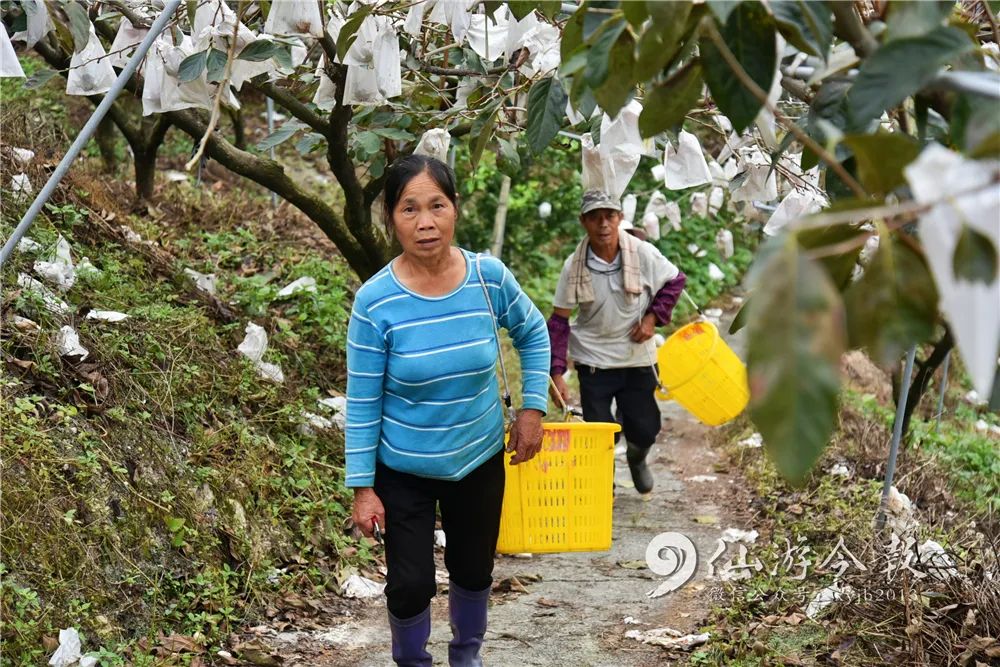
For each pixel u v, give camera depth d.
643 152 3.83
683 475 7.00
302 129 4.89
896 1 1.87
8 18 3.60
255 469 4.96
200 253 6.84
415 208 3.21
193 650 3.87
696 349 5.20
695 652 4.11
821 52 1.90
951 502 5.99
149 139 7.09
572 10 3.09
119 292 5.43
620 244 5.77
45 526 3.80
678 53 2.11
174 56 3.48
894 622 3.98
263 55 3.34
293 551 4.83
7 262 5.02
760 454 6.98
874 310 1.57
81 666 3.51
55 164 6.41
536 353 3.63
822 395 1.29
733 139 3.83
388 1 3.57
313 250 7.80
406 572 3.37
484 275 3.39
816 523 5.29
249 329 5.79
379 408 3.36
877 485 5.77
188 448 4.76
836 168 1.61
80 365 4.68
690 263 12.05
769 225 3.83
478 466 3.43
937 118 2.18
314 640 4.24
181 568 4.22
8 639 3.42
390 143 5.37
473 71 4.23
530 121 3.07
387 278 3.31
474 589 3.57
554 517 3.87
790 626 4.25
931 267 1.48
